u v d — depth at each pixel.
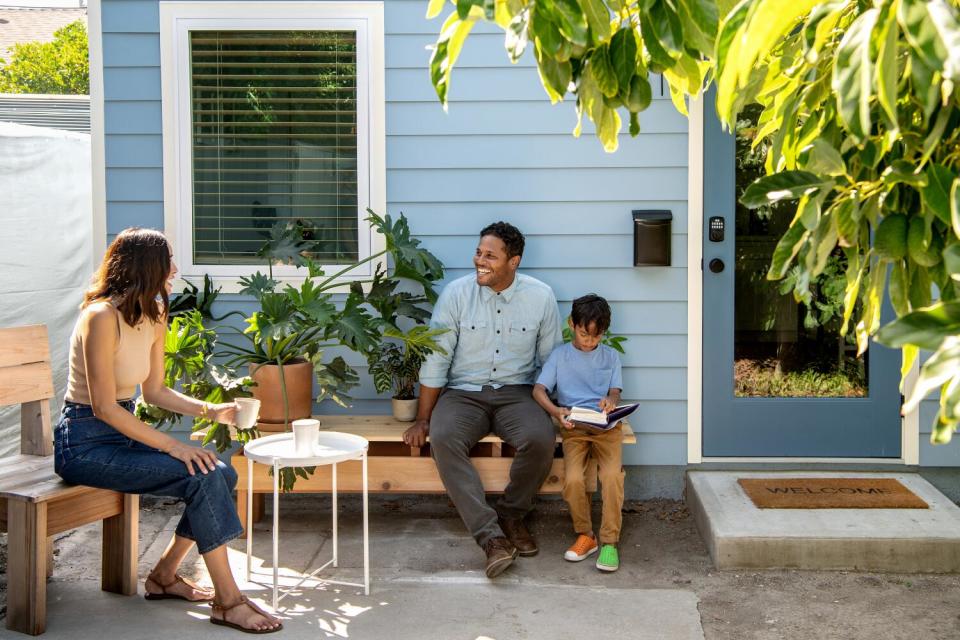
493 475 3.97
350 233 4.48
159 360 3.33
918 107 1.64
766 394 4.40
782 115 2.07
